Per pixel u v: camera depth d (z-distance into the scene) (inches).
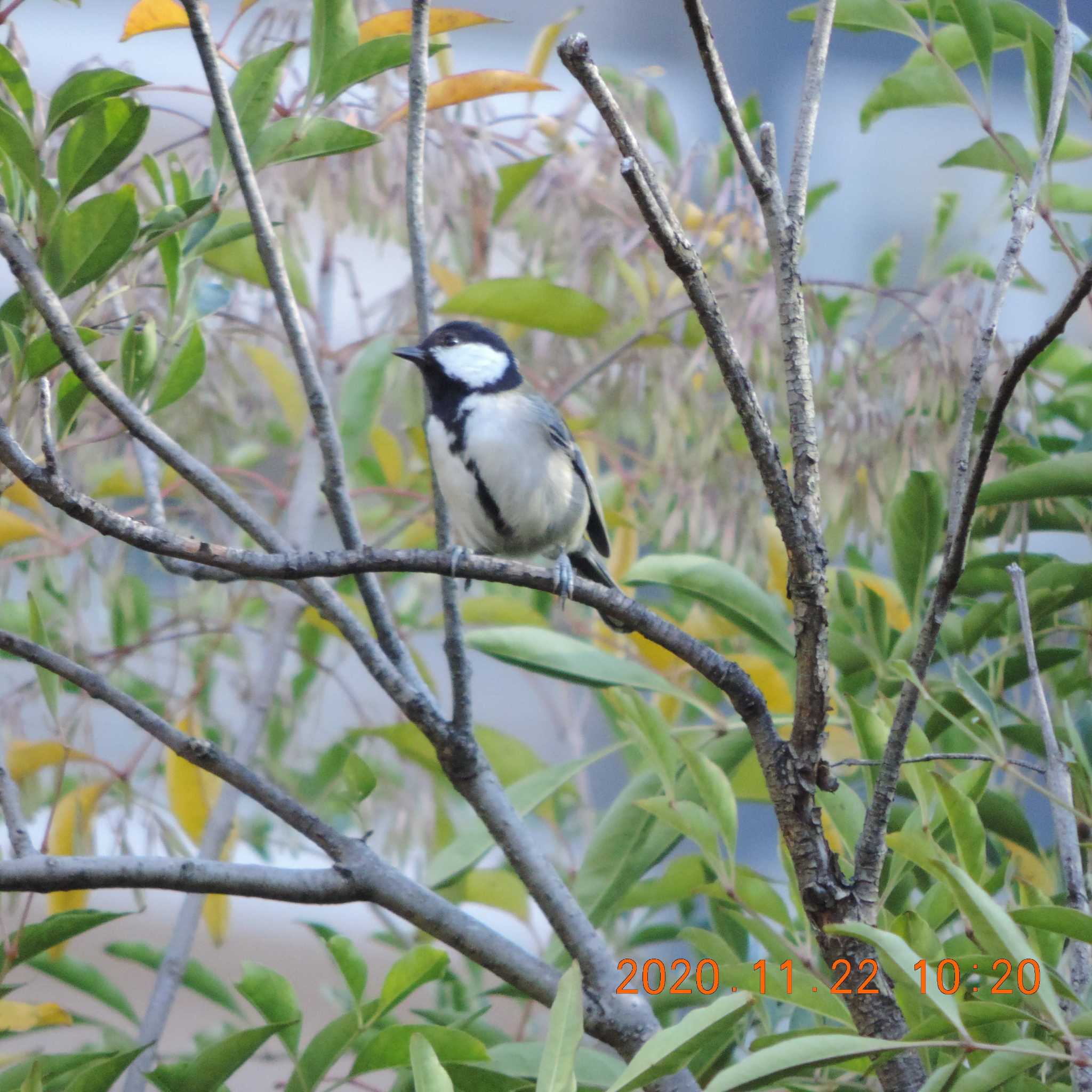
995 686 232.2
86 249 186.7
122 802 293.0
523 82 226.4
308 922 205.3
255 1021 394.0
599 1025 178.7
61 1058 192.7
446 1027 185.2
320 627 316.2
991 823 222.1
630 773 315.6
